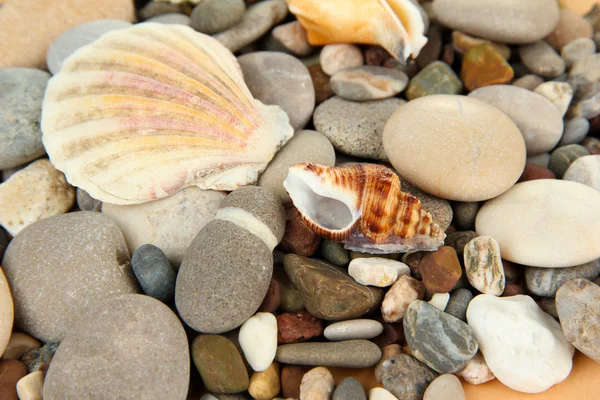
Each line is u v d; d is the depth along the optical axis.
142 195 0.24
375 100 0.28
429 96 0.26
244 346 0.22
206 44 0.26
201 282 0.22
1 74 0.26
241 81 0.26
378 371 0.22
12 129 0.26
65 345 0.21
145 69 0.25
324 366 0.22
